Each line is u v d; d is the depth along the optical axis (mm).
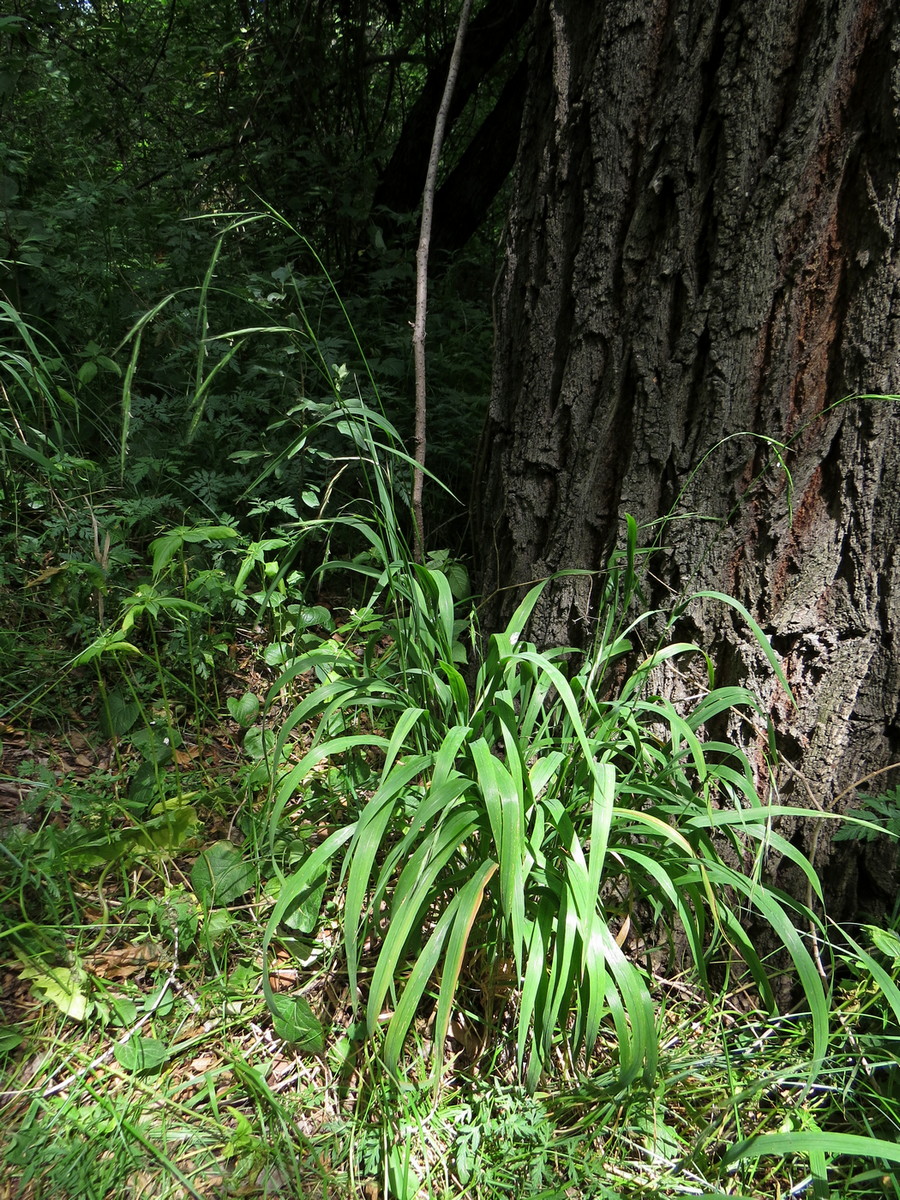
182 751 2408
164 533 2908
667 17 1913
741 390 1924
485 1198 1594
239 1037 1798
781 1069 1842
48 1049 1689
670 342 2000
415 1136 1655
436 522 3455
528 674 1934
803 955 1565
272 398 3355
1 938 1795
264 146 5398
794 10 1748
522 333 2299
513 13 5566
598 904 1848
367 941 1990
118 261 3746
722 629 2033
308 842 2168
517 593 2365
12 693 2441
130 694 2449
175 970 1862
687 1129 1753
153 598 1978
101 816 2018
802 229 1812
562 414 2199
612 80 1988
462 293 5434
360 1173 1612
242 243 4367
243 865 1987
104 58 5883
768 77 1787
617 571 1946
